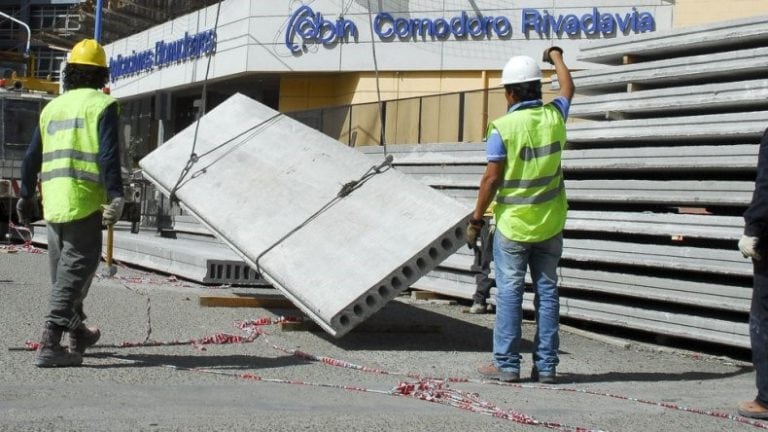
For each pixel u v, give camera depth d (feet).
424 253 26.17
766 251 19.94
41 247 60.59
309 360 25.00
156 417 17.26
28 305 31.73
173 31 103.14
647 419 19.26
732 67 29.84
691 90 30.76
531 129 22.66
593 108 33.88
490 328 32.71
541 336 23.27
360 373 23.58
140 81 111.34
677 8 70.59
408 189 29.53
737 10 68.39
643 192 31.73
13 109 68.44
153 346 25.59
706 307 29.84
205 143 36.70
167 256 44.01
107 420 16.88
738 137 29.71
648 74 32.30
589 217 33.35
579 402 20.85
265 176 32.94
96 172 21.50
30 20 187.62
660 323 30.89
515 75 23.00
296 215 30.07
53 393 19.01
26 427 16.11
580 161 33.78
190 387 20.44
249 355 25.21
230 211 31.53
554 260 23.25
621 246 32.17
